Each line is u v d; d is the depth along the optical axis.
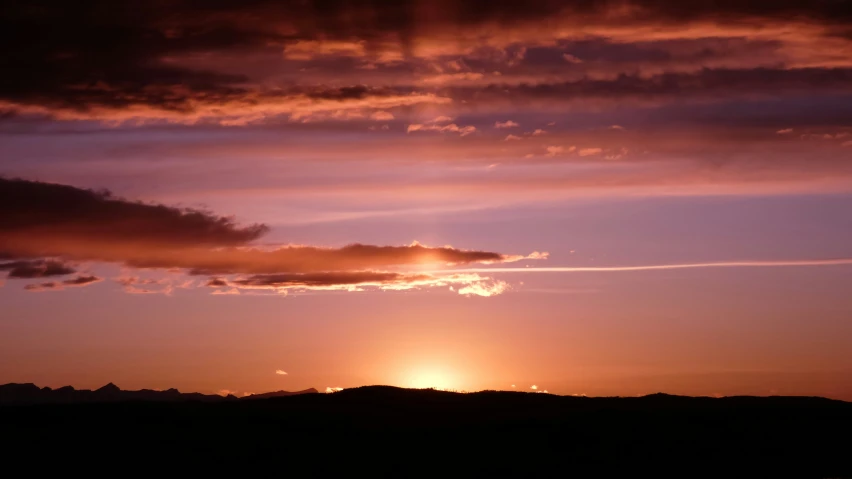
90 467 66.94
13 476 64.06
